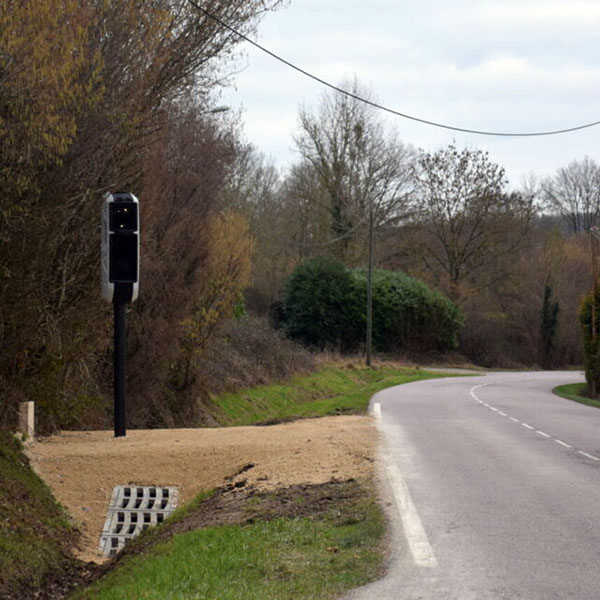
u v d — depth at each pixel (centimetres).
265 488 1179
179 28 1769
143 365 2456
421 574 717
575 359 7662
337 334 6272
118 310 1670
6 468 1237
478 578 704
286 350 4666
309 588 679
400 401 2998
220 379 3488
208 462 1447
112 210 1550
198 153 2527
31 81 1203
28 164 1316
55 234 1546
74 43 1255
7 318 1498
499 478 1260
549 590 666
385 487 1140
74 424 2045
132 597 744
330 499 1073
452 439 1791
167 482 1382
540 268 7738
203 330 2869
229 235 2892
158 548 962
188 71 1842
